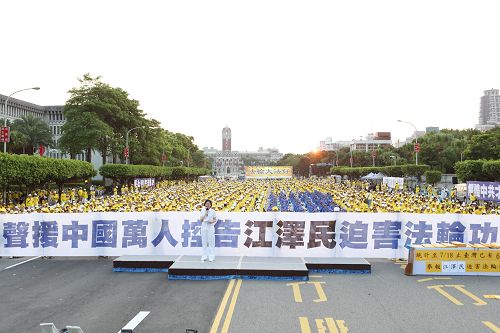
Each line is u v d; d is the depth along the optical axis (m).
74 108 59.75
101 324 9.43
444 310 10.31
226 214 15.70
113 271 14.46
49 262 15.93
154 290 12.11
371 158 111.44
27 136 68.06
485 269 13.73
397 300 11.10
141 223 16.14
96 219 16.31
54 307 10.68
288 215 15.60
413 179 68.25
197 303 10.87
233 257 15.16
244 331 8.92
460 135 100.81
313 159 156.38
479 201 34.09
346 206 34.31
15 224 16.39
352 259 14.78
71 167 42.00
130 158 70.69
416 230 15.59
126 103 64.88
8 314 10.20
